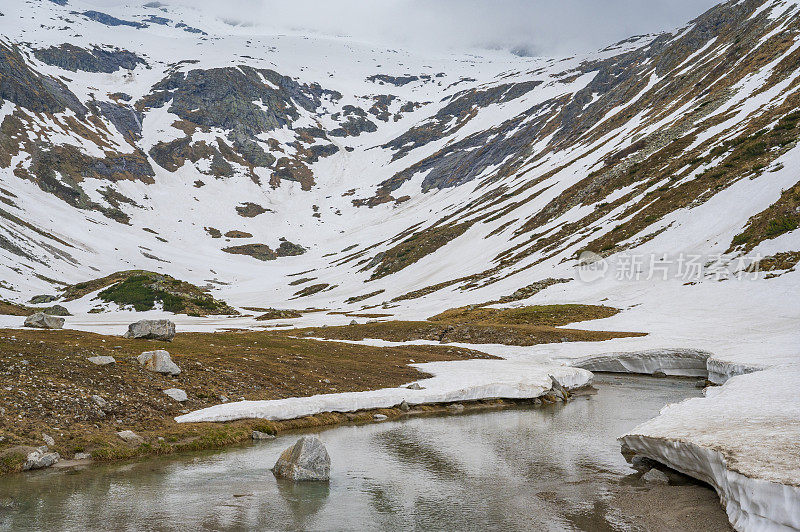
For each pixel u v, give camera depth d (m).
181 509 16.75
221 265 196.38
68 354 30.44
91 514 16.03
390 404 33.59
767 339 51.12
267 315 112.56
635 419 32.03
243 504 17.42
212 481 19.55
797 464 13.79
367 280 156.12
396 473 21.22
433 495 18.61
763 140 103.50
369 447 25.14
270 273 194.12
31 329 44.62
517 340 65.12
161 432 24.20
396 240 185.12
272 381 33.91
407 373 42.25
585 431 28.86
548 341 63.75
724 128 119.38
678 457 18.17
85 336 41.34
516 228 138.00
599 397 40.16
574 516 16.45
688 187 105.31
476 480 20.28
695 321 65.06
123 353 33.56
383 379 39.34
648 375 52.47
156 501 17.36
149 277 126.75
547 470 21.48
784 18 149.88
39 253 147.12
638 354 53.03
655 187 113.19
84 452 21.64
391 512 16.95
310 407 29.84
